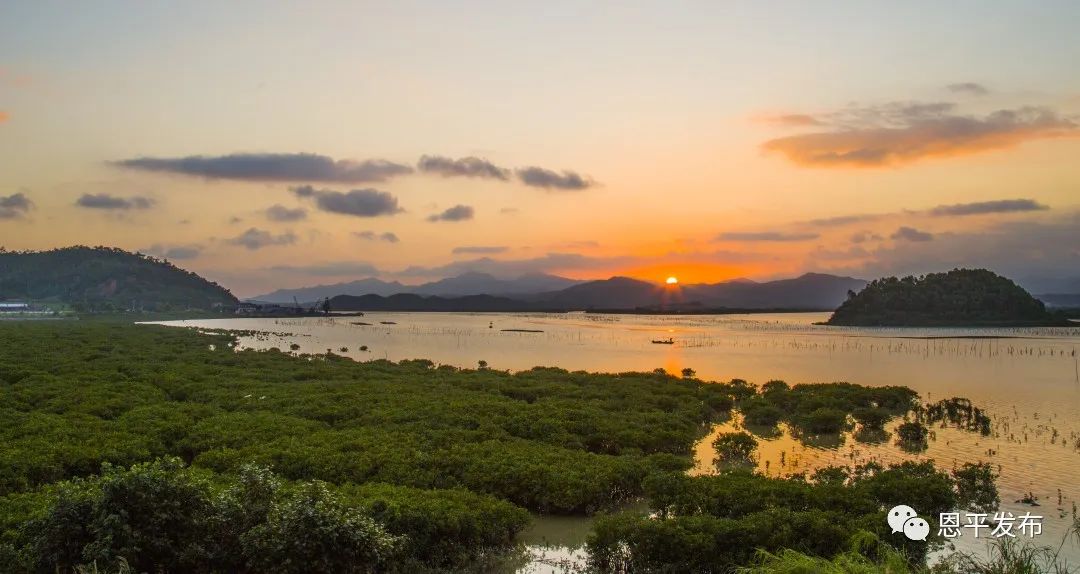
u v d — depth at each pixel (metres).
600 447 52.09
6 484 35.06
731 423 66.69
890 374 110.31
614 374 95.00
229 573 24.67
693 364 128.88
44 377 77.56
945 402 71.81
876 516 30.06
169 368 92.00
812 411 67.25
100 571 22.12
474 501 33.50
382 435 47.91
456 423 54.56
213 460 40.72
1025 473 45.62
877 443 57.06
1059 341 195.00
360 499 31.06
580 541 33.69
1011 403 77.25
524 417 56.75
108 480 24.22
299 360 109.00
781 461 50.47
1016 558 21.86
